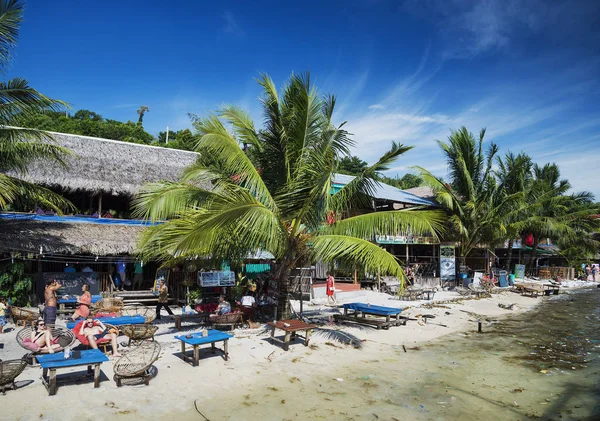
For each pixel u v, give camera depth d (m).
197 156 24.98
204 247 11.32
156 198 11.59
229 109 13.42
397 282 26.08
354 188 12.86
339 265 12.83
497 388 9.17
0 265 16.78
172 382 8.66
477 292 26.77
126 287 19.84
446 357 11.60
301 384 8.91
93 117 65.00
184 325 14.53
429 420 7.38
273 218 11.14
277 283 14.63
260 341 12.16
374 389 8.80
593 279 42.56
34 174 17.77
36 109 14.16
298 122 12.91
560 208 41.41
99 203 19.62
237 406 7.64
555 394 8.87
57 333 9.88
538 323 17.67
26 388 8.00
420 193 37.75
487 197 32.72
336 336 13.29
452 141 32.88
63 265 18.98
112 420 6.82
